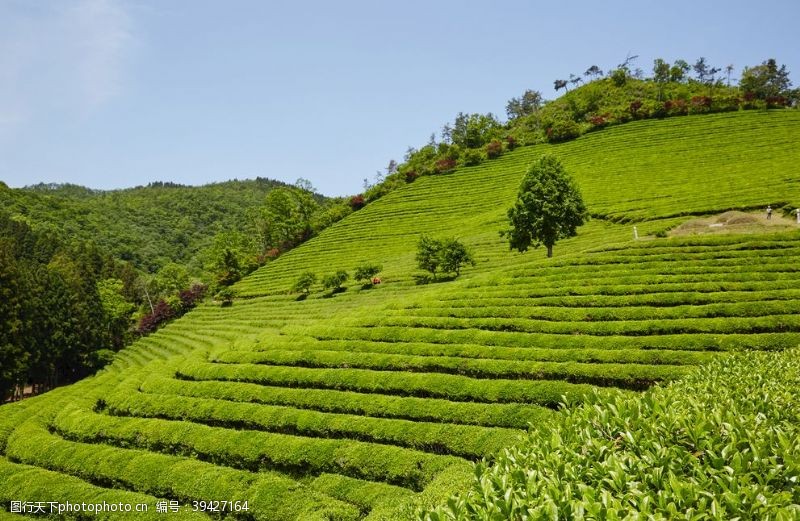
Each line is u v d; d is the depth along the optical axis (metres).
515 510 6.80
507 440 21.34
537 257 60.81
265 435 25.25
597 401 10.88
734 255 39.53
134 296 117.25
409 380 28.95
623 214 65.88
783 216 52.81
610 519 6.11
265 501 19.98
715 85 141.50
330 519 18.48
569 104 142.62
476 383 27.14
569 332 32.69
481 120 137.88
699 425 8.69
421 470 20.70
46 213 167.50
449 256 62.22
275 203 110.00
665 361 26.88
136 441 28.08
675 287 35.28
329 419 25.98
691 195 68.88
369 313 44.19
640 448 8.52
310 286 78.44
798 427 9.30
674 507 6.39
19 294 58.12
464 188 111.56
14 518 22.66
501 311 36.62
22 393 63.53
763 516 6.21
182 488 22.16
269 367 34.41
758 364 15.41
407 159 154.62
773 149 85.62
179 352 62.06
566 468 7.95
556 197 52.62
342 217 115.50
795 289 31.83
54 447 27.39
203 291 99.88
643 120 118.81
